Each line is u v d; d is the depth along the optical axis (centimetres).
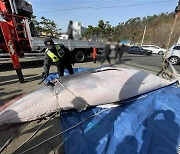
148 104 314
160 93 360
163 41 1930
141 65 804
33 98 261
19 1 682
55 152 221
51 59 422
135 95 325
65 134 245
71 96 278
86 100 285
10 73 641
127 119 263
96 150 206
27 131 267
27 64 846
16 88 457
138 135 228
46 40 409
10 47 462
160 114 280
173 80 422
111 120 262
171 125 250
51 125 281
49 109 259
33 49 737
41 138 250
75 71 600
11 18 654
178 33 1289
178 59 958
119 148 207
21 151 224
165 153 199
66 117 286
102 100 293
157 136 225
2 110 241
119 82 328
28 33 717
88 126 256
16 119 234
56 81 299
